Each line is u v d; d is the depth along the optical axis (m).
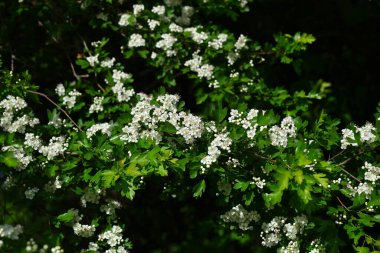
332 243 1.21
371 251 1.24
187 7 1.46
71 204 1.63
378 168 1.20
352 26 1.83
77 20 1.52
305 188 1.12
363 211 1.21
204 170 1.17
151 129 1.21
